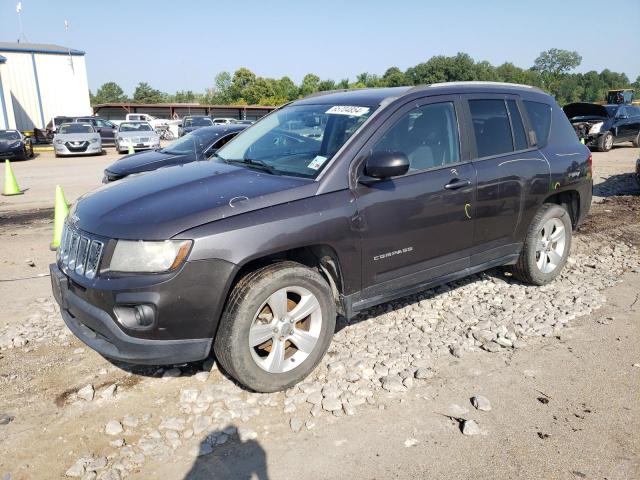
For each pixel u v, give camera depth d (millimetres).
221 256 3072
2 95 29672
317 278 3467
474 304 4781
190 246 3010
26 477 2707
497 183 4410
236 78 79625
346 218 3520
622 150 19609
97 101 112312
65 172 16766
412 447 2916
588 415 3189
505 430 3053
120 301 3006
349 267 3623
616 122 18938
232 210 3191
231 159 4309
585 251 6504
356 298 3766
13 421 3148
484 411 3225
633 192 10477
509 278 5430
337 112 4113
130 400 3348
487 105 4578
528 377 3605
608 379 3576
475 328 4277
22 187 13234
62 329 4402
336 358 3811
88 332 3359
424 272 4113
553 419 3150
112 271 3055
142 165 8617
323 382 3518
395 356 3842
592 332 4266
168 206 3244
